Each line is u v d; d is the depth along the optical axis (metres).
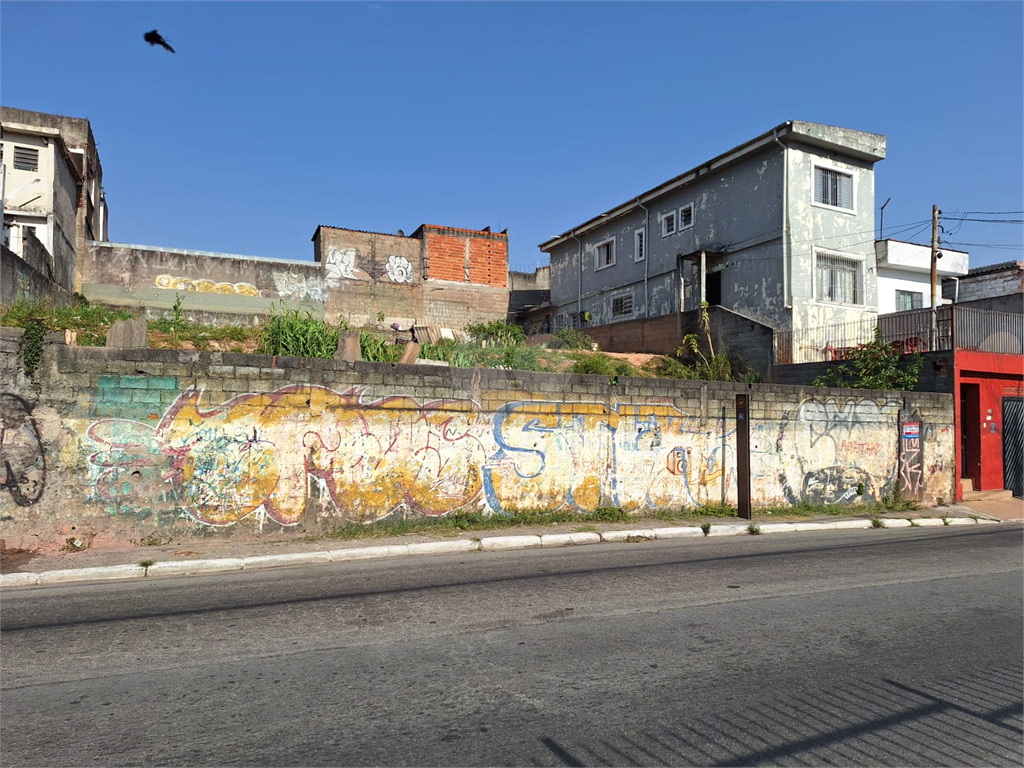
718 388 12.09
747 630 5.31
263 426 8.83
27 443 7.78
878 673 4.46
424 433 9.78
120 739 3.39
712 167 24.62
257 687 4.07
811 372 18.67
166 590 6.47
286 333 11.27
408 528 9.55
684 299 26.03
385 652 4.70
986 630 5.45
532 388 10.54
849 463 13.52
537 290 40.25
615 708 3.83
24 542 7.73
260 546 8.34
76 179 23.42
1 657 4.57
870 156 23.44
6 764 3.13
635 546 9.27
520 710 3.78
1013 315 16.67
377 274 31.12
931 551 9.26
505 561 8.02
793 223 22.09
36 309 13.21
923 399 14.54
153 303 24.38
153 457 8.30
